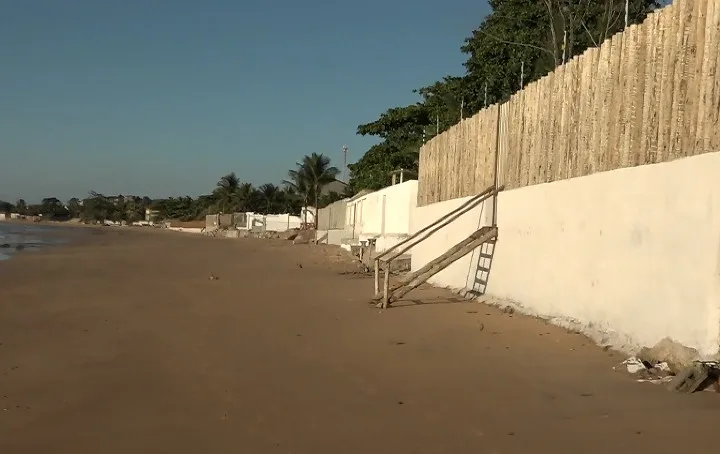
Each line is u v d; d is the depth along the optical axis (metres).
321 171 72.69
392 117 42.69
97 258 34.97
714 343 7.12
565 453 5.08
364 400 6.76
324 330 11.34
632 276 8.89
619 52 9.66
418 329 11.23
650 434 5.42
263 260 34.44
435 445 5.36
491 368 8.12
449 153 18.73
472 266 15.82
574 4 26.41
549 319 11.31
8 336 10.88
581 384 7.19
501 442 5.38
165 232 106.94
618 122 9.59
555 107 11.86
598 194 10.01
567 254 10.96
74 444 5.55
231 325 11.97
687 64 7.99
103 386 7.49
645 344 8.44
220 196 113.25
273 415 6.28
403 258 24.69
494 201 14.68
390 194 29.23
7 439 5.71
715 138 7.40
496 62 30.45
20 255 37.88
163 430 5.88
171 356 9.17
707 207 7.42
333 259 34.12
